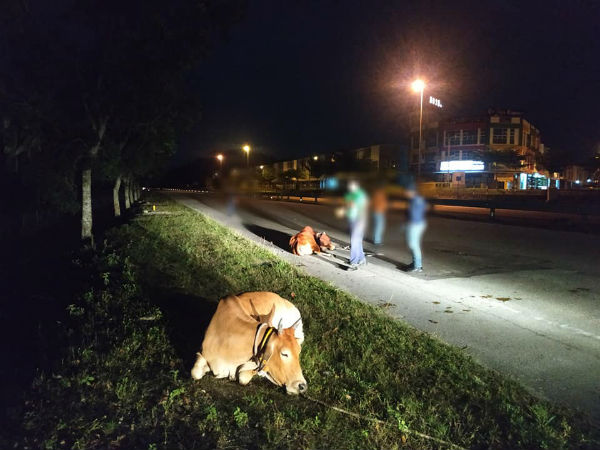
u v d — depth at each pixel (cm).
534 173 6650
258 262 1102
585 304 866
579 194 3775
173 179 10650
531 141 7331
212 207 3073
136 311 677
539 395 523
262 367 430
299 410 446
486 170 6444
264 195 5359
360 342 624
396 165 6625
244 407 441
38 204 1920
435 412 468
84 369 487
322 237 1361
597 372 583
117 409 421
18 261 1216
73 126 1197
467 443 420
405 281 1032
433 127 7262
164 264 1000
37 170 1430
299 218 2375
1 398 436
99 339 573
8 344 579
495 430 438
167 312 689
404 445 412
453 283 1016
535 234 1786
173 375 487
